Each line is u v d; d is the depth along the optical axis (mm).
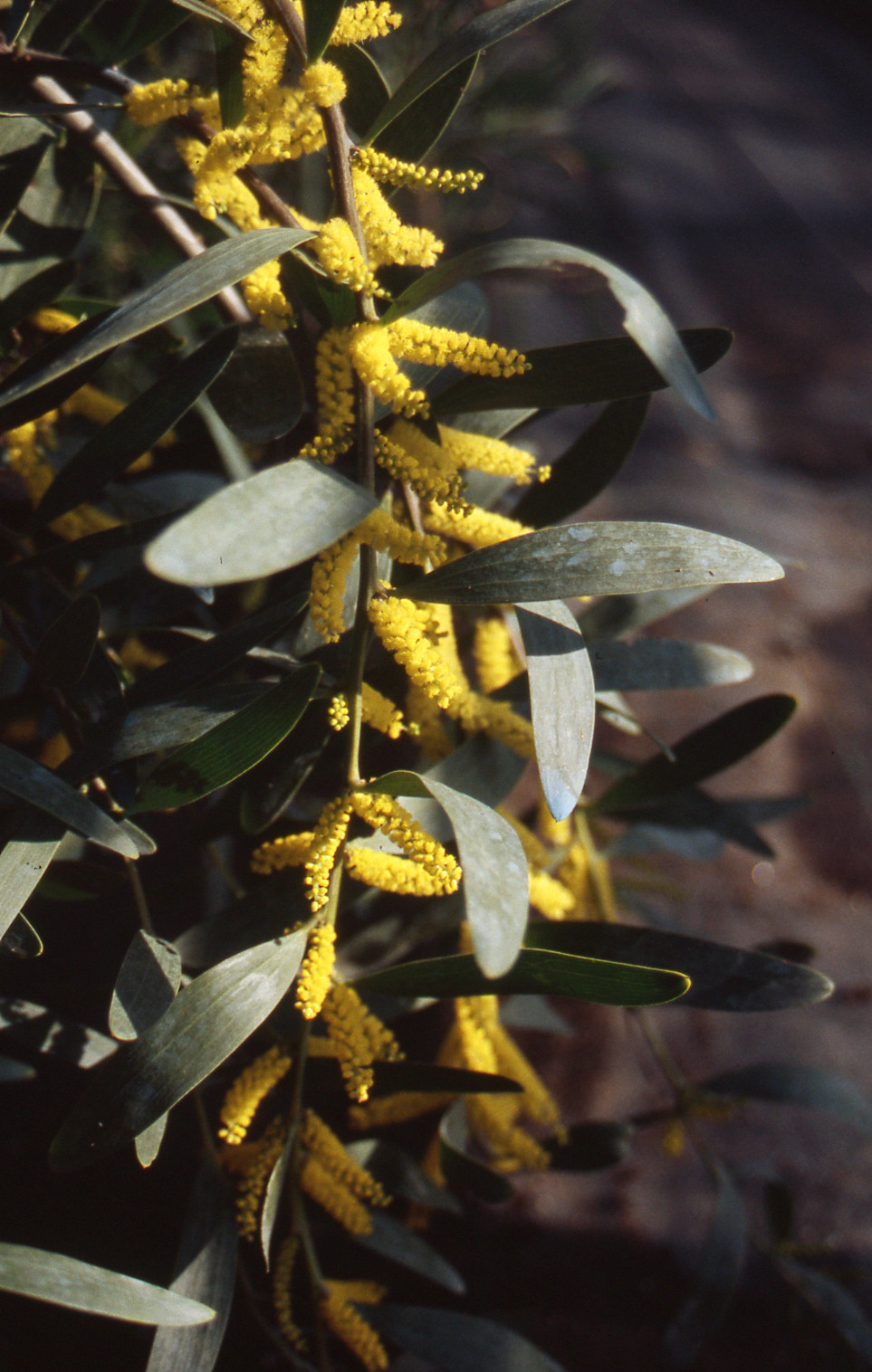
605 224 2721
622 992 602
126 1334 743
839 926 1161
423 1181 727
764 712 719
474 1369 691
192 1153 786
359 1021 612
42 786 584
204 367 607
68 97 670
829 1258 911
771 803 888
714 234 2865
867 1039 1065
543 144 1630
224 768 607
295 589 673
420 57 1188
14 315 669
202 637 684
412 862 604
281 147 605
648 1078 1005
